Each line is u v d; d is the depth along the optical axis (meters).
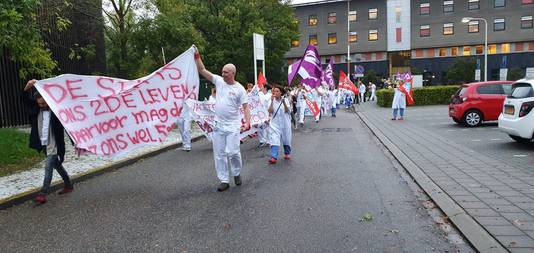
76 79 7.23
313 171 8.57
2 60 15.05
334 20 59.59
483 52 54.59
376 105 34.62
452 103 16.77
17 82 15.69
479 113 15.91
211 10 38.56
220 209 6.05
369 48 58.66
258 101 12.52
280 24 42.38
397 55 60.00
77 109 7.22
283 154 10.99
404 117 21.92
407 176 7.96
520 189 6.45
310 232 5.04
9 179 8.25
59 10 12.91
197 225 5.38
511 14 53.16
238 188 7.26
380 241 4.71
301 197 6.57
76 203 6.66
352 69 59.56
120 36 19.78
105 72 20.64
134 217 5.80
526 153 9.70
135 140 7.66
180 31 19.48
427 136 13.69
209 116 12.12
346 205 6.10
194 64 7.74
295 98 21.38
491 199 5.97
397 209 5.88
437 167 8.42
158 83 7.72
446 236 4.84
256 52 19.45
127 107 7.59
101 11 19.17
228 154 7.15
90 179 8.49
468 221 5.09
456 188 6.66
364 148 11.78
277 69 44.88
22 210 6.38
